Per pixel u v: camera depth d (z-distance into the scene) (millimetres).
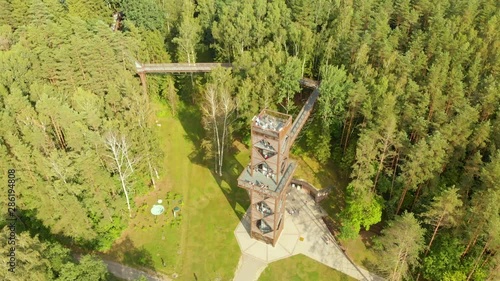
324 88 63281
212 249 57344
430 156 50938
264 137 48875
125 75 70562
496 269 45031
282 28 81875
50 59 67688
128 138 59594
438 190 53500
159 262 55469
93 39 68750
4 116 53312
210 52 97500
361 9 82188
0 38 73625
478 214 46438
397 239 46094
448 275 48875
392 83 64125
